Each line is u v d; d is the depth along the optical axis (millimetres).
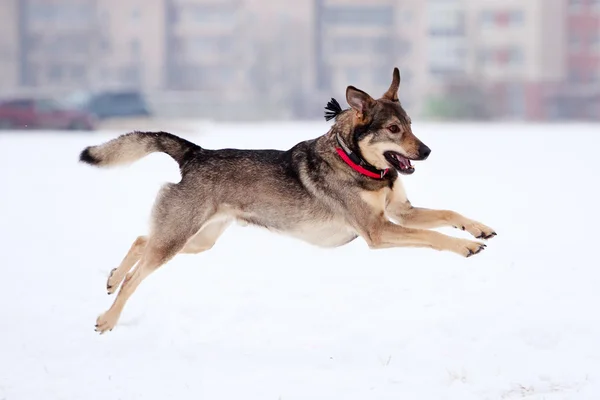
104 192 17562
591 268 9586
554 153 26203
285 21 97750
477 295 8703
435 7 97875
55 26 98188
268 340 8023
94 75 98188
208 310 8938
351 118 8484
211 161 8805
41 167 22484
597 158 24094
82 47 98625
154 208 8750
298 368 7297
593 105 87562
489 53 96125
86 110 51969
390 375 6988
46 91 91688
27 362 7699
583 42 94625
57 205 15852
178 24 100375
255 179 8711
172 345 8070
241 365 7438
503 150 27797
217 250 11484
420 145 8297
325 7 99812
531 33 93875
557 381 6652
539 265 9805
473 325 7844
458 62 97750
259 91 92312
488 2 95750
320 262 10602
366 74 100000
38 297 9594
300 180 8648
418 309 8430
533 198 15445
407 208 8750
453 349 7395
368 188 8445
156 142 8961
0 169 21984
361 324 8133
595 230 12031
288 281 9758
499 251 10672
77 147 29469
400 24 99438
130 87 94188
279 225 8789
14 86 96500
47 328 8586
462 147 29469
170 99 78562
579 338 7387
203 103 72938
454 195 15852
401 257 10664
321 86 100312
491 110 72750
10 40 96000
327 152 8594
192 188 8711
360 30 99750
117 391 6938
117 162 9086
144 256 8688
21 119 47312
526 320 7801
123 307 8547
